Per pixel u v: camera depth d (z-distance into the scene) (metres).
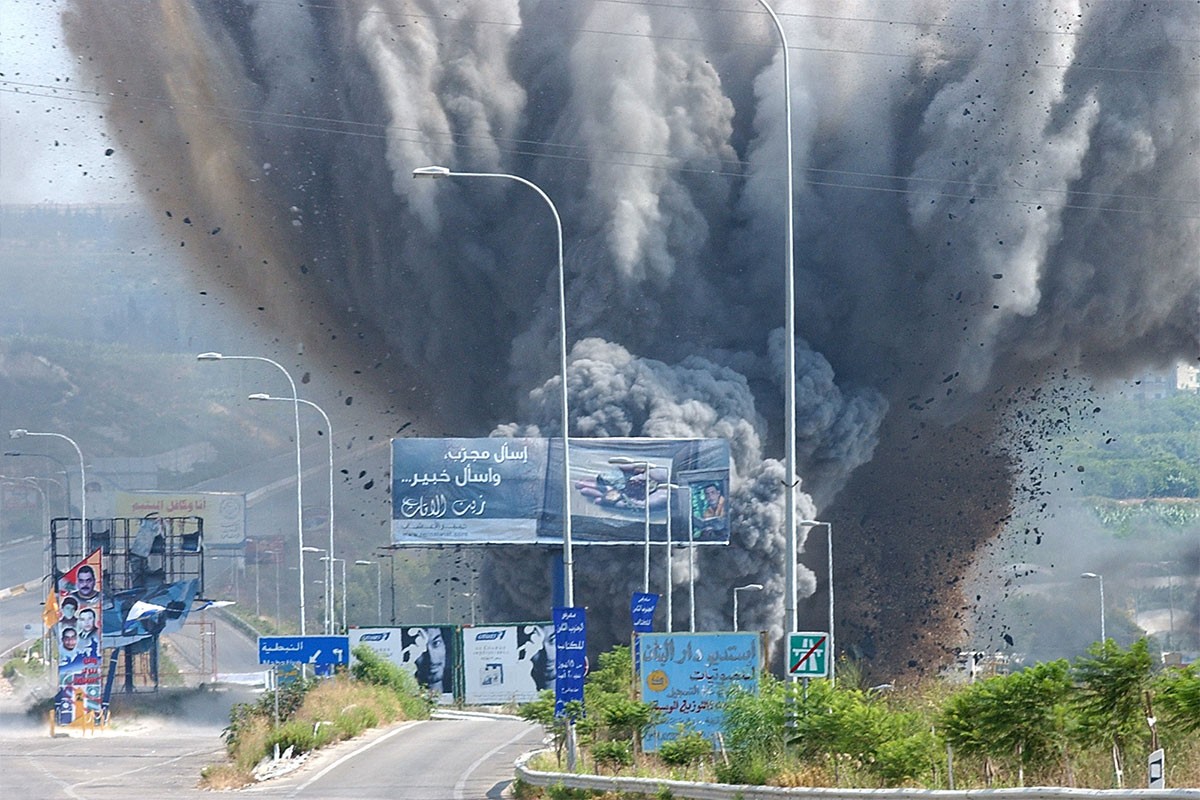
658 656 31.56
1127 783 20.66
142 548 65.56
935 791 21.09
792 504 28.02
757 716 27.84
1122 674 21.45
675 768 29.78
